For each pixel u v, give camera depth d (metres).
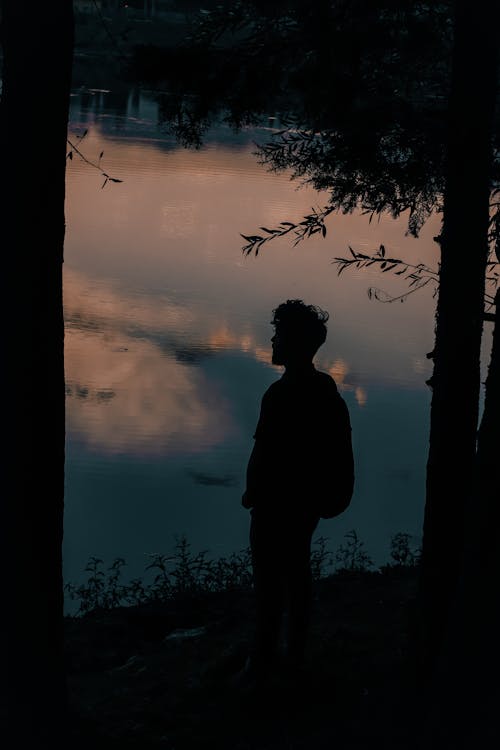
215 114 5.71
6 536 4.21
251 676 4.93
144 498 16.50
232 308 34.06
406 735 4.12
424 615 4.70
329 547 13.90
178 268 39.94
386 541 14.41
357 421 21.94
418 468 18.92
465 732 3.02
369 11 5.53
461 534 4.64
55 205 4.10
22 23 3.95
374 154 5.24
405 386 25.20
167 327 30.75
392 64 5.73
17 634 4.25
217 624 6.79
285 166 5.63
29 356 4.11
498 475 3.07
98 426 20.75
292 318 4.70
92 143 67.94
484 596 3.04
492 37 4.52
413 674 4.66
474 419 4.68
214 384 25.05
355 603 6.84
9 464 4.17
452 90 4.65
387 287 38.34
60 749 4.33
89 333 29.27
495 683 3.00
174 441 20.09
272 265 41.56
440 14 5.63
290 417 4.67
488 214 4.69
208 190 58.56
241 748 4.40
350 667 5.31
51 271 4.12
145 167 63.31
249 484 4.80
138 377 25.14
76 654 6.59
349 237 47.22
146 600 8.71
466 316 4.64
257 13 5.72
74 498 16.23
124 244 43.97
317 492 4.75
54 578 4.32
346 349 28.64
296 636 5.04
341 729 4.44
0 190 4.06
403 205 5.43
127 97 94.44
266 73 5.57
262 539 4.80
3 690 4.27
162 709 4.89
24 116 4.00
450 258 4.66
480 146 4.58
